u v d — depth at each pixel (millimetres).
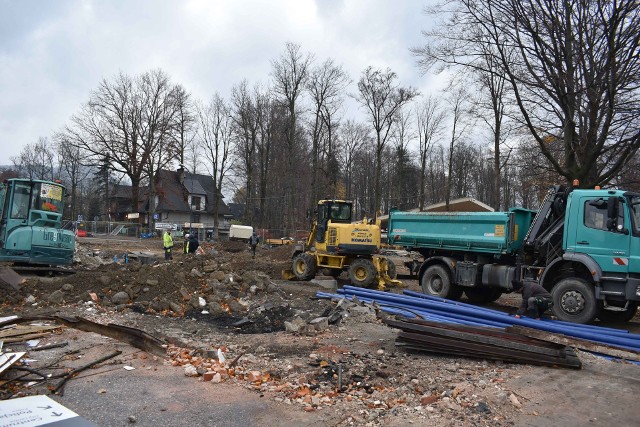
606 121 13562
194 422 4332
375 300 11547
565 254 10383
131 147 47844
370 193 59031
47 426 2188
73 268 15570
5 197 13258
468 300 13781
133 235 48312
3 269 10961
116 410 4559
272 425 4305
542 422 4512
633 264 9438
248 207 51125
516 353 6504
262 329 8484
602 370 6207
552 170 17203
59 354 6293
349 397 5023
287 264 17812
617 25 12953
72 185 68938
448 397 5074
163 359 6254
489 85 25438
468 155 57969
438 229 13445
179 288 10570
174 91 48062
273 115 47375
